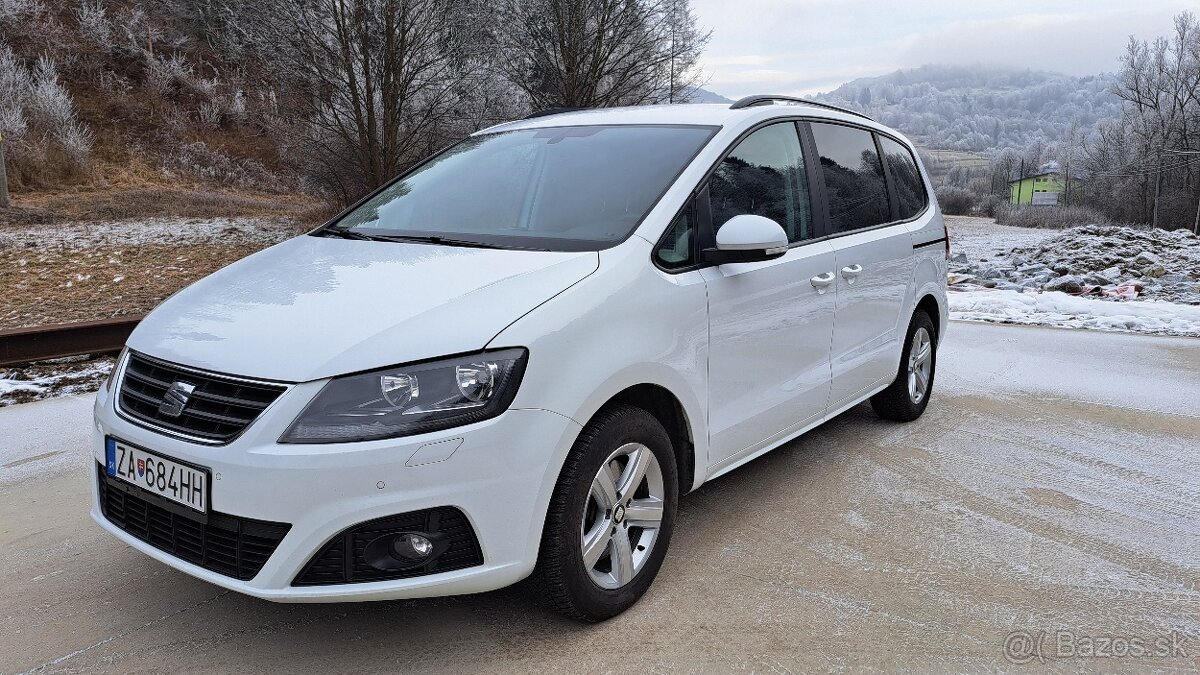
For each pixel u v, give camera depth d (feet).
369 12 53.52
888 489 13.56
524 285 8.98
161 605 9.95
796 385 12.55
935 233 17.04
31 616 9.70
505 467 8.18
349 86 54.75
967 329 27.94
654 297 9.77
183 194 86.74
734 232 10.28
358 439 7.75
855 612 9.82
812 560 11.09
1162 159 176.14
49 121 89.51
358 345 8.09
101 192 83.61
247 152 105.29
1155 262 46.70
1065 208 199.82
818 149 13.74
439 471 7.90
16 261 45.29
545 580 8.91
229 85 114.32
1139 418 17.56
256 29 53.52
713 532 11.93
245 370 8.09
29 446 15.64
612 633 9.35
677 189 10.71
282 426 7.78
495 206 11.65
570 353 8.67
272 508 7.72
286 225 66.54
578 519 8.89
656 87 62.59
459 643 9.14
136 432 8.59
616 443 9.22
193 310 9.49
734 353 11.07
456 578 8.16
